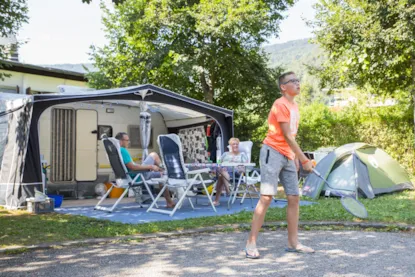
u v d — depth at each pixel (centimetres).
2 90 1233
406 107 1254
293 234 394
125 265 357
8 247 428
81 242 451
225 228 519
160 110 1080
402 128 1262
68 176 966
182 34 1437
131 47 1514
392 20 1031
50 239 468
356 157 855
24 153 724
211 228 518
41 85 1326
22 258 393
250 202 806
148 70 1427
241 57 1403
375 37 1002
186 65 1315
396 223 530
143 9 1448
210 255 388
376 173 884
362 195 835
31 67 1262
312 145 1391
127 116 1070
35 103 734
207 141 1059
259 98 1461
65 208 752
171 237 481
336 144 1358
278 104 377
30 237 479
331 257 371
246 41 1426
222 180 753
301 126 1405
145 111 896
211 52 1355
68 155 969
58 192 945
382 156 948
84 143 994
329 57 1171
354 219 562
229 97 1533
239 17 1268
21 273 340
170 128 1162
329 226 532
